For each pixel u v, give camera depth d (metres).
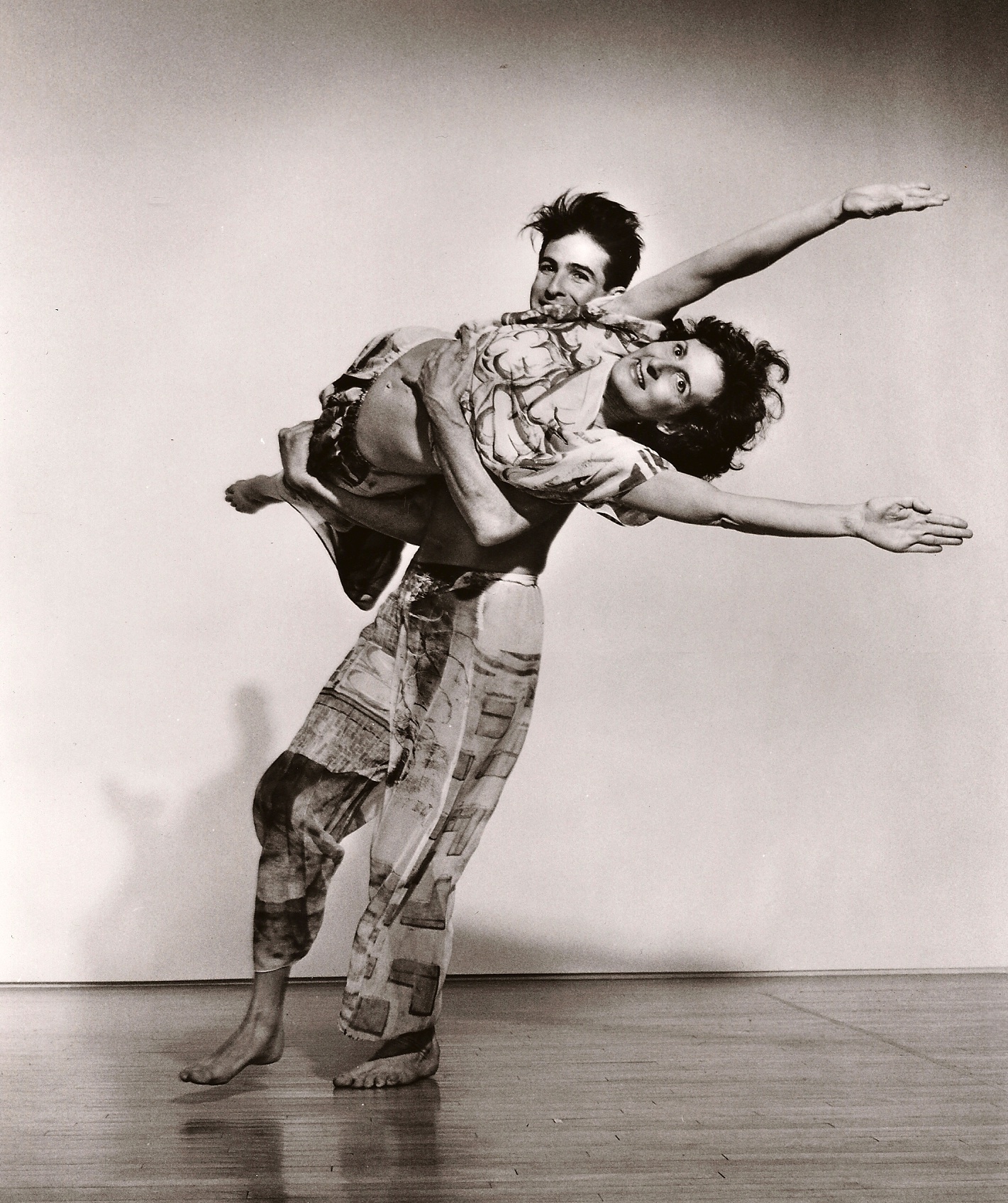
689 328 3.32
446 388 2.90
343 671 2.98
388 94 4.45
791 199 4.57
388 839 2.86
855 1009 3.74
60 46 4.40
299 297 4.37
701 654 4.43
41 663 4.24
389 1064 2.79
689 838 4.37
